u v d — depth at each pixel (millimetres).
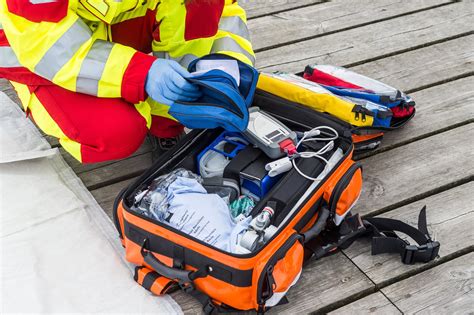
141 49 1981
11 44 1688
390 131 2182
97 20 1729
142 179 1724
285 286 1529
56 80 1698
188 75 1647
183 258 1541
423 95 2354
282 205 1633
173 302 1636
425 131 2193
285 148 1729
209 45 1922
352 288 1688
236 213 1713
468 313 1634
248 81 1754
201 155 1821
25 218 1842
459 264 1759
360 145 2061
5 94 2281
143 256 1603
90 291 1654
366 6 2822
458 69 2480
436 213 1907
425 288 1695
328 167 1735
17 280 1670
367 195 1959
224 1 1900
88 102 1786
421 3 2852
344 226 1740
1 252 1741
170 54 1925
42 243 1775
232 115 1633
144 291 1658
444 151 2119
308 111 1895
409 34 2660
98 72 1672
